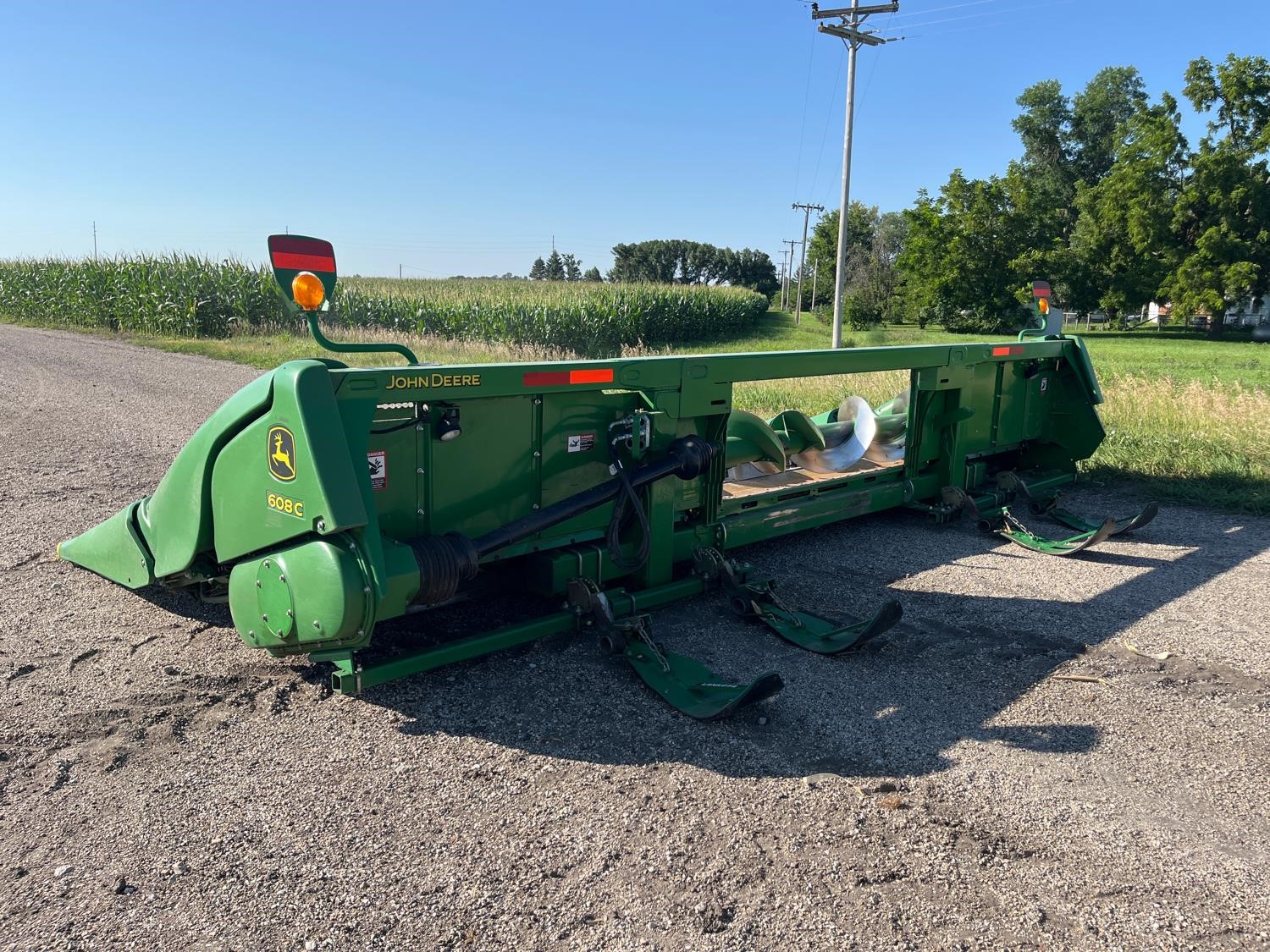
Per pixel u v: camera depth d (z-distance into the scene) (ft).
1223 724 11.35
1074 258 161.99
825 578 17.24
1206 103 156.76
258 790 9.61
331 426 9.95
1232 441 28.19
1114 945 7.41
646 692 12.05
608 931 7.51
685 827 9.00
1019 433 23.59
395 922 7.59
